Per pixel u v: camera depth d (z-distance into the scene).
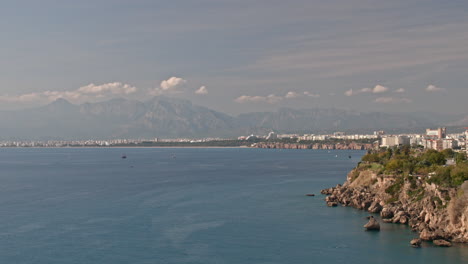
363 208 151.88
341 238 115.56
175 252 106.31
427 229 114.75
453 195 116.44
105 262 99.94
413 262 96.62
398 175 156.25
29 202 168.38
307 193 192.62
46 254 104.94
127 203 166.00
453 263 94.94
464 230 108.00
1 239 116.06
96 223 133.00
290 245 110.75
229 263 98.94
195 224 131.88
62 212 148.62
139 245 111.38
